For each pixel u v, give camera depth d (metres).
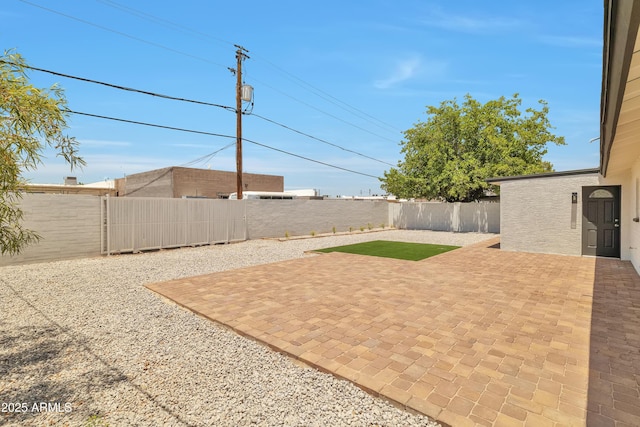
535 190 11.11
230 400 2.97
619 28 1.53
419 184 21.78
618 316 4.89
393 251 11.95
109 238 10.84
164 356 3.84
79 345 4.13
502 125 20.09
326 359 3.63
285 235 17.11
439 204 21.78
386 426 2.60
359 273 8.05
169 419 2.71
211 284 7.02
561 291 6.29
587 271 8.05
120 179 29.86
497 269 8.44
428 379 3.20
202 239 13.50
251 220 15.59
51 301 5.94
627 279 7.18
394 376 3.26
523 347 3.89
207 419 2.70
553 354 3.71
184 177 24.81
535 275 7.69
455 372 3.33
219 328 4.70
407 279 7.37
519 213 11.45
